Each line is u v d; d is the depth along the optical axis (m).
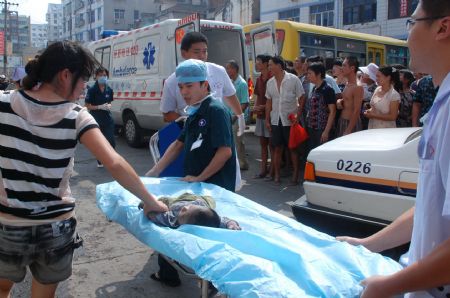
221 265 1.90
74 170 7.70
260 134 7.21
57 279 2.28
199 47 3.98
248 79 9.52
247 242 2.11
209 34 9.86
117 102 10.23
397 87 6.45
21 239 2.13
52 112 2.08
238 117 4.52
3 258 2.17
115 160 2.13
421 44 1.36
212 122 3.16
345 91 6.17
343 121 6.24
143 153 9.30
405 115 6.41
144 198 2.30
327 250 2.14
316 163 3.91
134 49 9.59
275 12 28.17
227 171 3.34
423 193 1.36
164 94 4.22
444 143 1.25
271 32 9.84
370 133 4.23
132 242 4.52
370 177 3.54
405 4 21.34
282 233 2.39
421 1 1.35
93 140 2.11
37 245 2.16
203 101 3.21
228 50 9.66
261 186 6.75
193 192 3.00
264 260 1.94
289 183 6.92
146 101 9.05
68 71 2.14
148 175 3.47
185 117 3.82
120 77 10.23
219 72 4.23
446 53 1.32
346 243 2.17
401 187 3.36
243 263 1.88
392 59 15.60
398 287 1.23
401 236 1.89
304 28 12.48
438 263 1.15
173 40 8.32
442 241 1.31
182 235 2.17
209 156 3.22
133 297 3.45
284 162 8.01
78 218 5.21
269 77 7.23
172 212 2.49
